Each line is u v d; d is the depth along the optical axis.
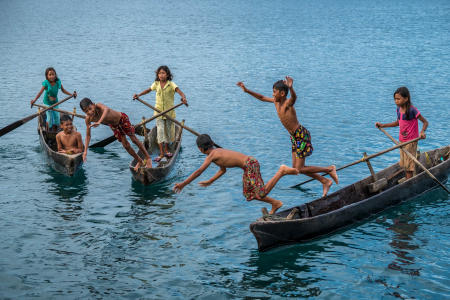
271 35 36.09
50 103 12.66
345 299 6.15
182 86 20.16
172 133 11.60
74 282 6.48
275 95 7.22
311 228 7.59
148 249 7.39
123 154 12.05
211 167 11.06
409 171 9.38
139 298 6.18
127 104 17.53
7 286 6.34
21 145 12.66
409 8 58.44
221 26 42.28
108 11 57.44
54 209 8.77
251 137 13.34
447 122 14.32
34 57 26.81
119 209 8.82
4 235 7.71
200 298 6.19
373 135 13.27
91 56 27.41
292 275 6.72
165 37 35.41
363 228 8.06
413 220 8.30
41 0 74.69
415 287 6.36
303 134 7.38
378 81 20.55
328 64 24.73
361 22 44.41
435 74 21.69
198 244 7.57
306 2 70.62
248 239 7.75
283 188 9.83
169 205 9.02
